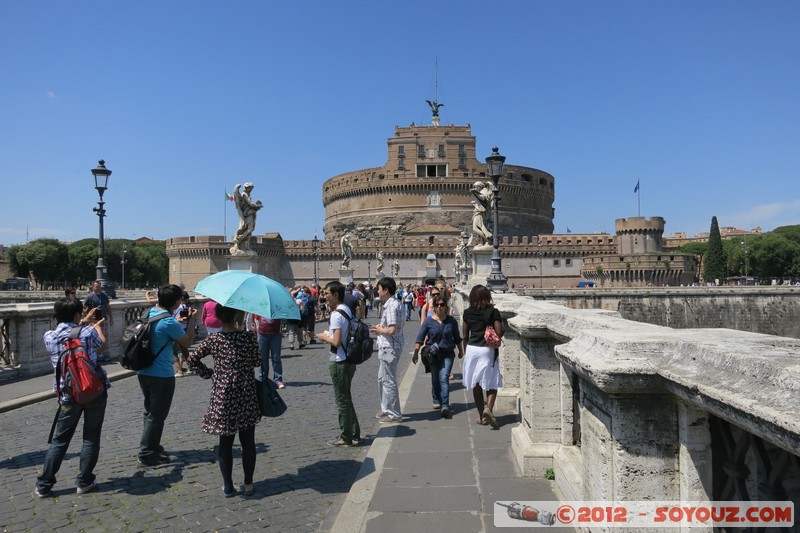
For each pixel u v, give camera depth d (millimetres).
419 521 4992
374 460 6812
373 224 107812
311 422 9078
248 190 21188
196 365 6008
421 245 96062
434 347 9312
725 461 2990
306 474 6547
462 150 107625
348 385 7707
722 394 2420
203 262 89750
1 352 13359
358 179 111750
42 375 13617
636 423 3232
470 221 105062
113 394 11469
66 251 97688
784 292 66250
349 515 5172
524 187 110312
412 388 12031
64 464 6980
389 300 9109
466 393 11289
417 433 8094
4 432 8586
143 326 6770
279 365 12211
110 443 7852
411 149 107750
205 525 5160
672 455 3217
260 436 8227
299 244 97000
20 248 98125
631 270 80188
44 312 13836
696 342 2992
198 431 8469
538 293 65562
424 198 105750
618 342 3232
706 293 66000
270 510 5504
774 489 2645
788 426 1943
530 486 5688
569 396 5680
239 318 7000
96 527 5129
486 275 25109
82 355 5902
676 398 3201
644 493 3213
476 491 5645
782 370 2219
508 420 8695
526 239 95062
